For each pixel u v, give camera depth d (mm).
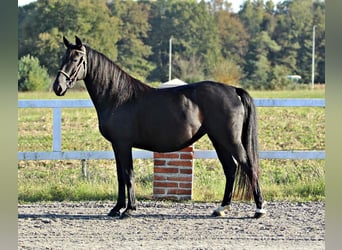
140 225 9180
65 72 9359
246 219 9547
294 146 17172
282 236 8570
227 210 9852
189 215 9789
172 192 10820
